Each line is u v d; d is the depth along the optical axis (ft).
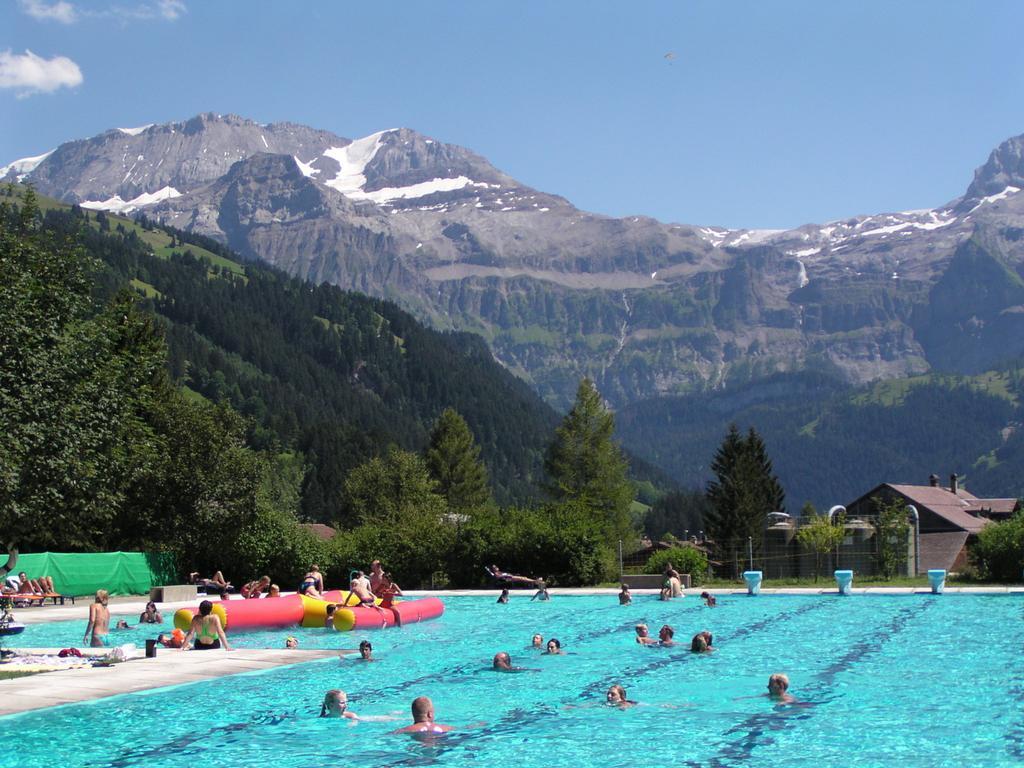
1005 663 66.80
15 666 65.82
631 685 60.34
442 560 157.38
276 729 47.85
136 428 141.49
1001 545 141.49
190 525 155.74
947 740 44.80
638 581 148.25
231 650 74.90
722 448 282.15
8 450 90.07
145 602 132.16
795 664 68.08
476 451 354.33
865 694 56.13
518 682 61.57
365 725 48.75
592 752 43.47
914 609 107.04
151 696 55.67
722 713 51.55
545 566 153.48
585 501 242.58
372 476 304.71
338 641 84.58
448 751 43.75
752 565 160.66
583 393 257.14
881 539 167.32
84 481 105.29
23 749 43.91
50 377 97.60
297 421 610.65
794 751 43.19
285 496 281.74
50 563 131.75
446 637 87.10
